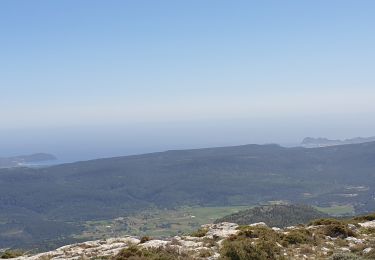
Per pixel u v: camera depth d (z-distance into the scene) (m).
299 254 27.50
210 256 26.08
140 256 25.36
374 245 27.88
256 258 25.41
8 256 31.73
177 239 32.53
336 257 25.34
